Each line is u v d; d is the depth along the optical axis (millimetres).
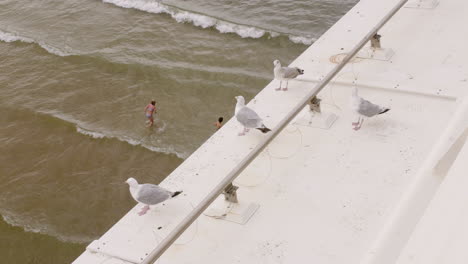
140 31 25734
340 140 5301
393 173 4785
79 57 23953
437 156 4387
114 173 17625
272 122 5719
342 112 5723
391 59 6449
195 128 19609
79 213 16047
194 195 4805
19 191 17078
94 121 20016
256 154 4426
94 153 18484
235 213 4512
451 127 4688
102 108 20781
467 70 5984
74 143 18922
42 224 15625
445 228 1712
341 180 4801
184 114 20406
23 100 21469
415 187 4105
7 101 21453
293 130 5523
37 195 16812
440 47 6516
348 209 4484
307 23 24500
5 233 15391
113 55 23984
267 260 4137
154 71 22750
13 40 25828
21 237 15258
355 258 4035
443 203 1886
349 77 6234
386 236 3854
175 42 24750
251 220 4512
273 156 5199
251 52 23672
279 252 4188
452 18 7059
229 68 22875
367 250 4074
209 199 3986
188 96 21375
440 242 1664
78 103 21141
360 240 4184
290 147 5297
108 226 15492
